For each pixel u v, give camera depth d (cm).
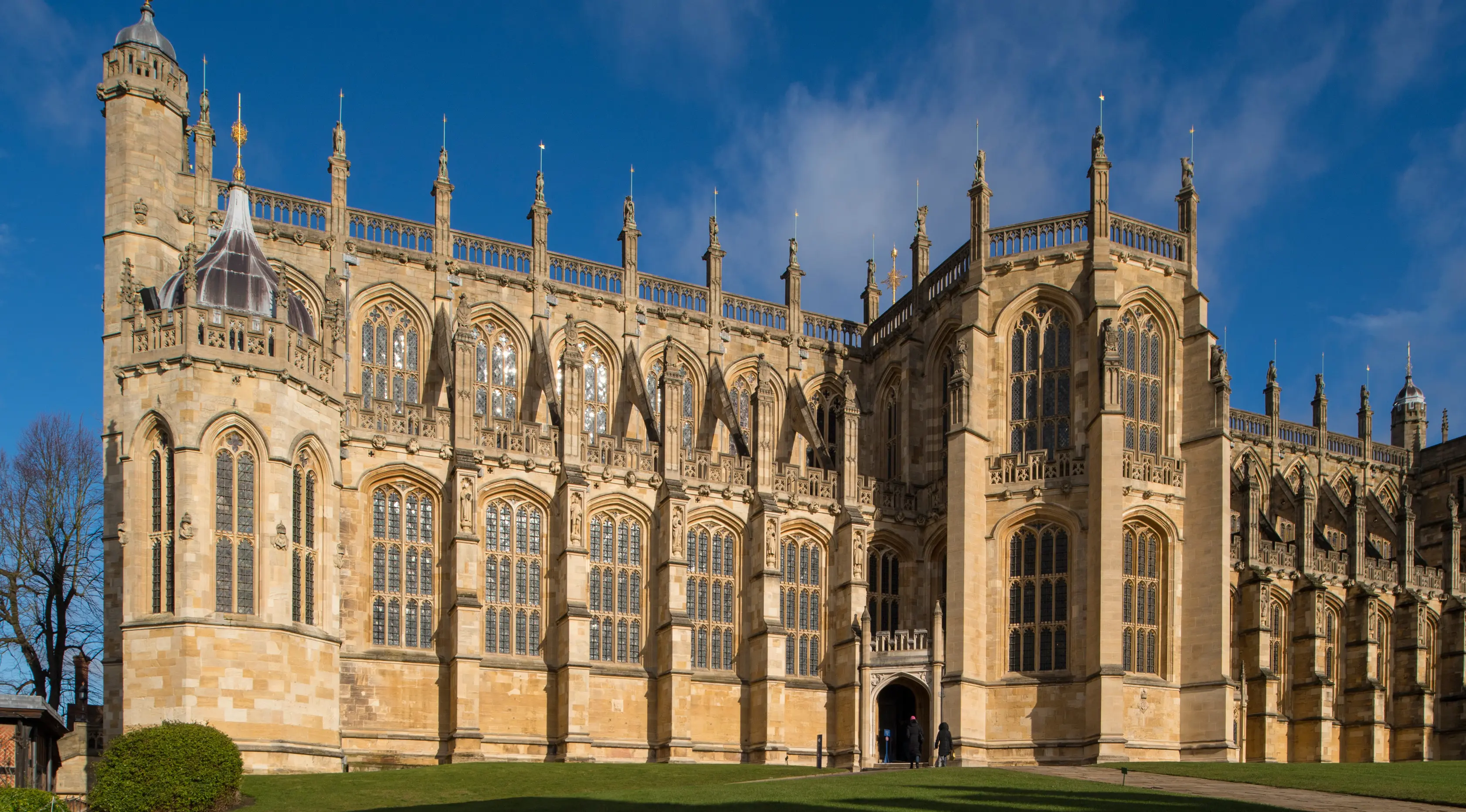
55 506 7750
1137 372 7706
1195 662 7369
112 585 6175
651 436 7738
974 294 7819
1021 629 7488
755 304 8756
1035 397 7750
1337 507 9981
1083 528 7381
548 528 7231
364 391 7306
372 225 7494
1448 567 9762
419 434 6919
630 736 7212
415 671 6688
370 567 6725
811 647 7912
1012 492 7556
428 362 7475
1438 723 9569
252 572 5678
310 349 6122
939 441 8269
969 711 7350
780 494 7906
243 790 4975
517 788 5228
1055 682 7294
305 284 7169
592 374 8056
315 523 6094
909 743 6562
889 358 8769
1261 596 8525
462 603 6688
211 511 5606
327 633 6025
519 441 7206
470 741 6581
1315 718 8812
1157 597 7475
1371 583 9475
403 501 6869
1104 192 7694
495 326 7781
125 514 5659
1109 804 4428
